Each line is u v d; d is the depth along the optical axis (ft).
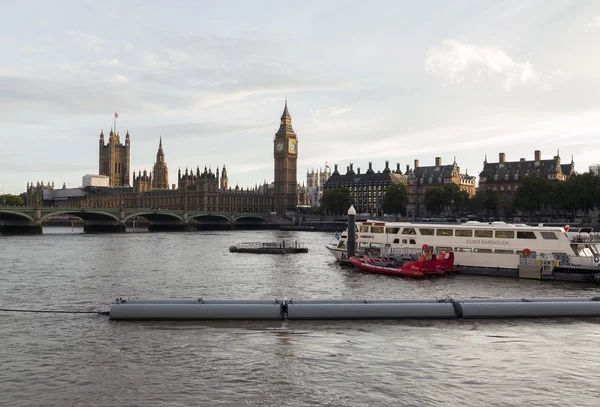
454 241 283.38
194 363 122.72
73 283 244.63
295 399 103.14
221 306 159.12
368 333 147.43
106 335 144.56
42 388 108.27
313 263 341.21
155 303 164.66
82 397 103.86
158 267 312.91
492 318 163.32
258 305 160.35
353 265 306.55
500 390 107.65
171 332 147.13
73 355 128.57
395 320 160.86
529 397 104.27
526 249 260.42
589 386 110.01
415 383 111.14
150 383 110.93
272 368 119.65
